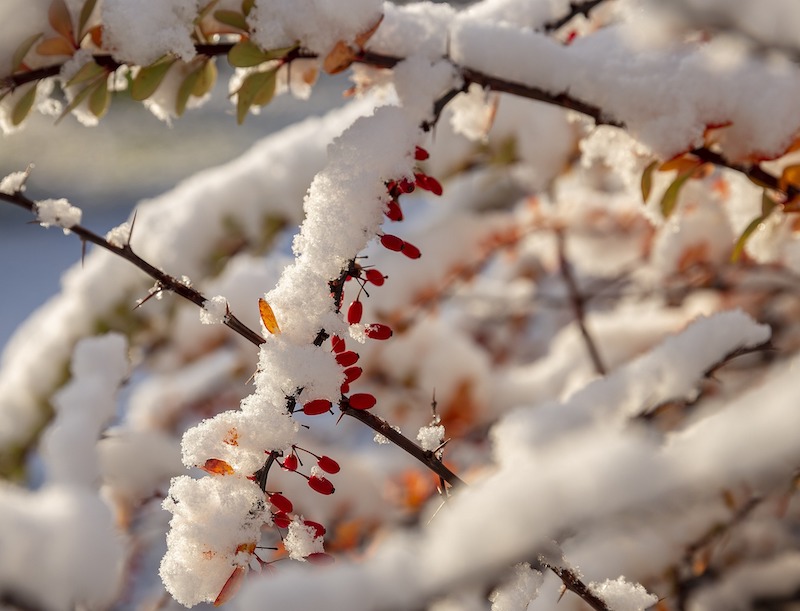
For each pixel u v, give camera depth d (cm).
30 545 106
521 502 86
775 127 98
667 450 88
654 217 110
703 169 104
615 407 102
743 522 104
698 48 101
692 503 94
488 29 100
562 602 97
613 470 86
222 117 529
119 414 167
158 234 146
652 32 100
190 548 84
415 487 131
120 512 129
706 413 108
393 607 85
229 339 148
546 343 203
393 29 100
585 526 86
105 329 143
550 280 194
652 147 99
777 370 111
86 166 479
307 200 91
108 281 143
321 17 95
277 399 86
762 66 99
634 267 157
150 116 549
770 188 100
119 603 121
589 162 109
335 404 88
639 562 101
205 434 86
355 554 118
